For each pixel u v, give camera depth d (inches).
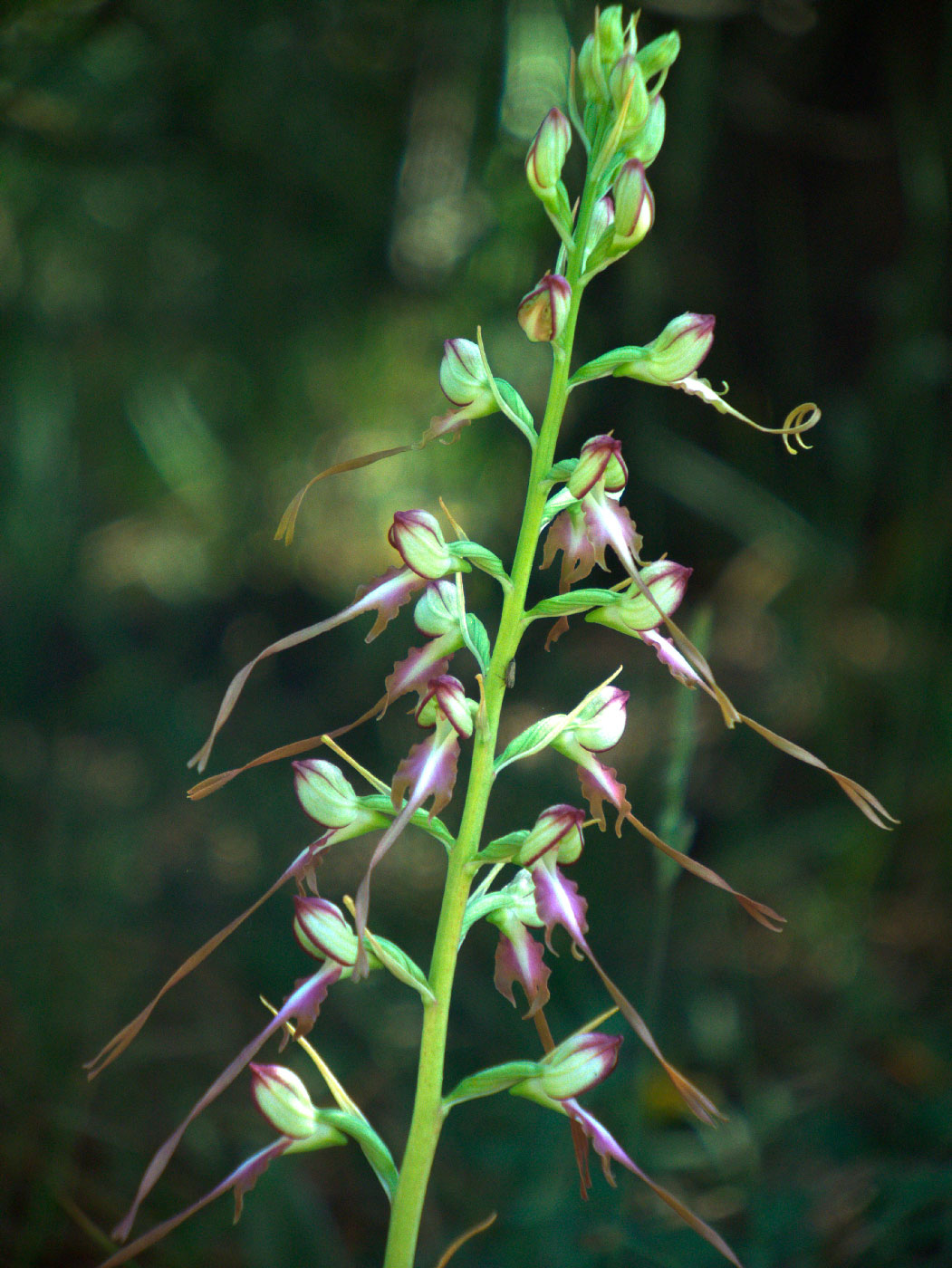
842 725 39.2
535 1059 29.8
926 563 35.3
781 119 39.3
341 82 40.7
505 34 37.1
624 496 42.2
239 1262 24.8
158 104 36.5
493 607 51.0
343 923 19.3
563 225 19.4
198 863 41.7
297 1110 19.2
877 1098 28.8
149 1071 29.1
